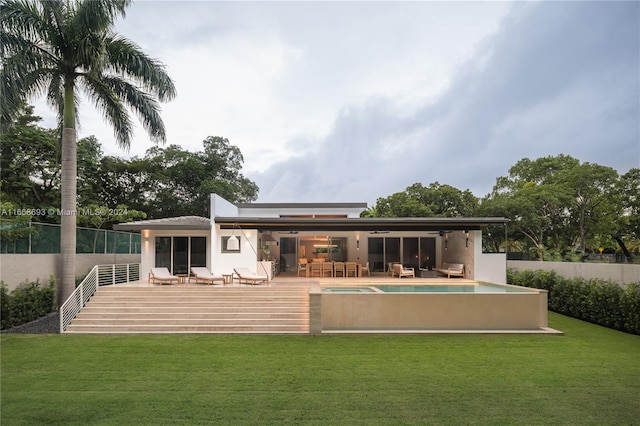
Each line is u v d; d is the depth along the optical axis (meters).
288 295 14.27
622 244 32.12
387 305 12.25
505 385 7.23
